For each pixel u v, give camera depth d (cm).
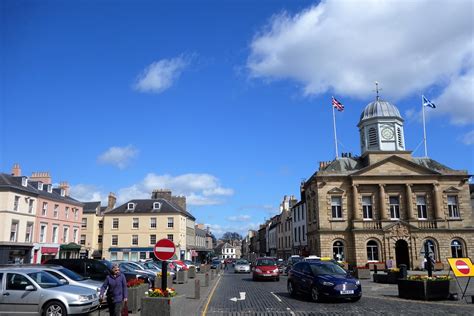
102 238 6600
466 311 1391
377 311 1418
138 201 6750
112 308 1134
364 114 4881
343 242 4238
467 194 4262
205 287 2528
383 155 4447
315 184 4472
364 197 4322
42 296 1298
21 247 4225
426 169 4281
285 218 7438
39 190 4756
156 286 2111
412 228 4156
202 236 8900
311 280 1748
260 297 1908
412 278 1775
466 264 1741
